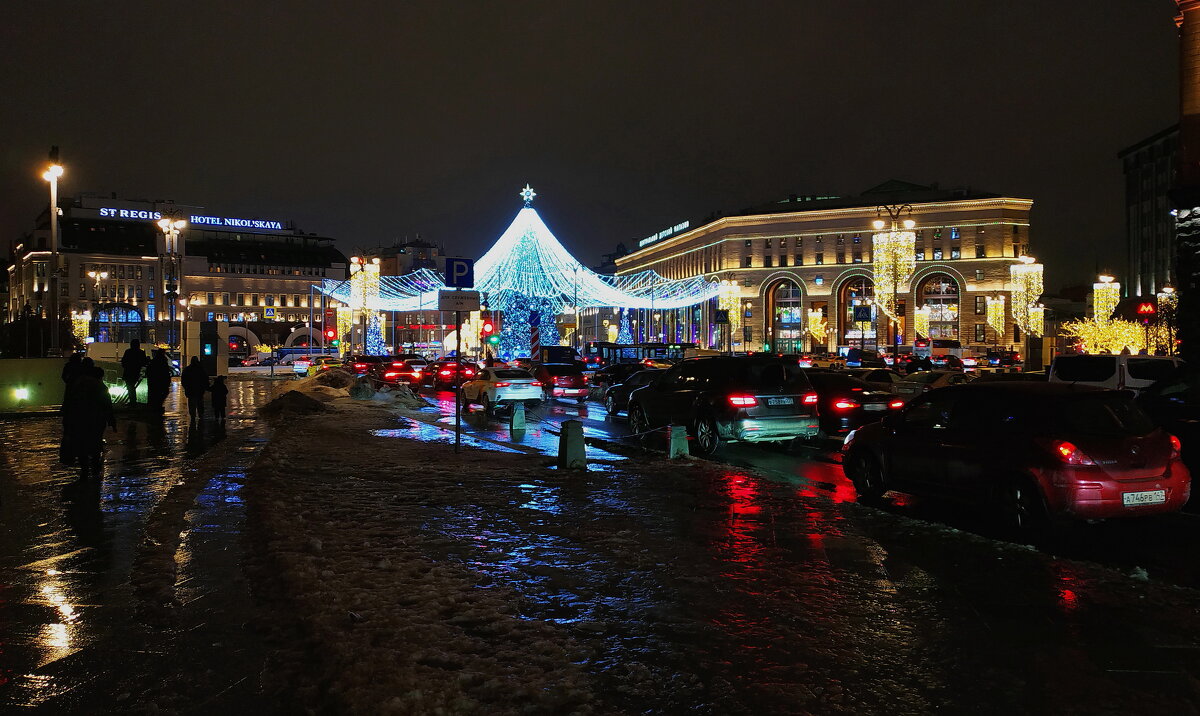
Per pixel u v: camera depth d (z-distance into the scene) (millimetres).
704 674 4762
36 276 120938
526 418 24391
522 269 48031
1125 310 86000
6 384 24281
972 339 107250
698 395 16141
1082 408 8625
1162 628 5531
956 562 7191
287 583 6215
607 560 7207
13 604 6039
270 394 36469
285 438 16500
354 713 4074
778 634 5422
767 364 15812
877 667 4879
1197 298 23172
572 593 6258
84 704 4398
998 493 8898
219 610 5836
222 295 126312
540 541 7887
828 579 6676
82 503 10047
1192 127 23531
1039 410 8742
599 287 73750
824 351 112812
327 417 22281
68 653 5082
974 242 107438
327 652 4844
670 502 9922
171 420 22422
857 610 5902
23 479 11953
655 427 17719
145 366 26875
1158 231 84875
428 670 4594
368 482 11203
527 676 4598
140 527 8695
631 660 4957
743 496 10328
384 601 5836
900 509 10344
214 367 41438
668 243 146500
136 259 122250
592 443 17547
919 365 37875
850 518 9016
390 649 4891
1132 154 89875
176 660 4953
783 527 8570
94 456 12273
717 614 5809
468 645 5031
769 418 15375
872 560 7262
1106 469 8234
